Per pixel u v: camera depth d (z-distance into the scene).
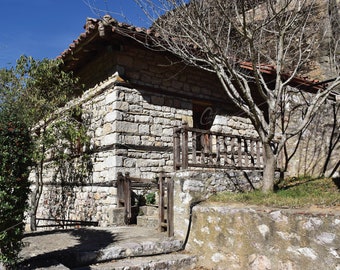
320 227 3.89
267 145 6.23
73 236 5.91
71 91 8.61
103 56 8.14
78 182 8.65
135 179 7.15
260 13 7.98
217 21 7.11
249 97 6.05
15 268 3.87
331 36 9.15
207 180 6.03
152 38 6.87
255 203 5.20
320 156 7.80
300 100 8.41
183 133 6.21
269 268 4.38
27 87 7.67
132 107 7.69
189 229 5.64
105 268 4.53
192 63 7.02
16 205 3.69
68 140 8.68
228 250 4.94
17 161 3.68
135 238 5.71
